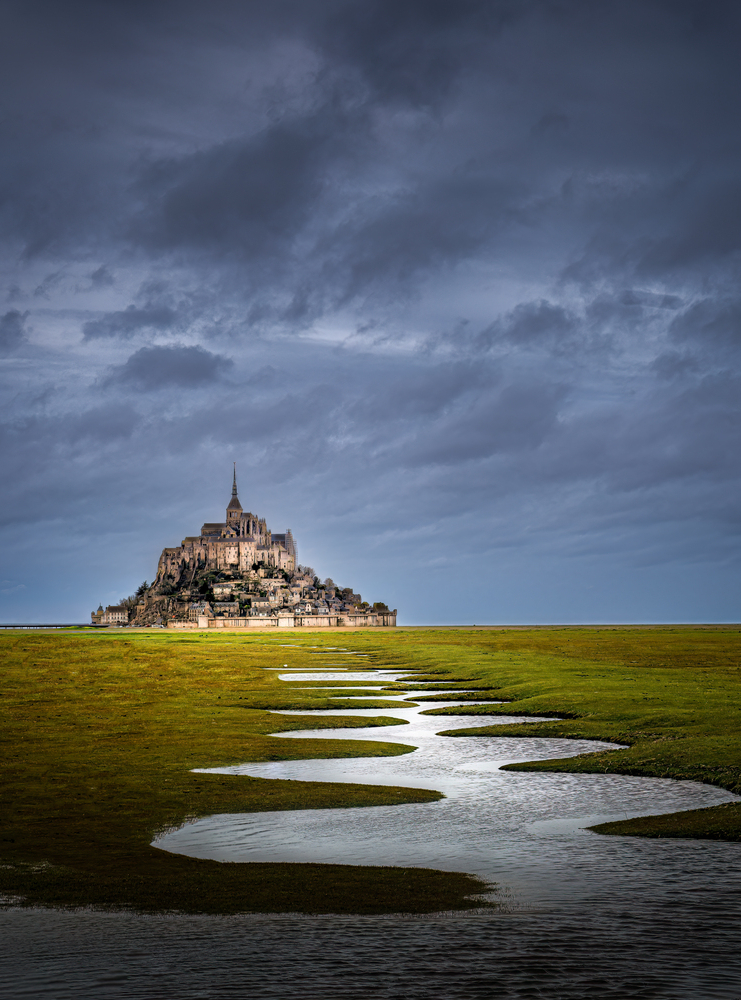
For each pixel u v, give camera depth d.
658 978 16.59
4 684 92.25
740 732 48.03
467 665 111.19
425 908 21.42
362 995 15.79
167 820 32.09
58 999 15.54
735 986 16.20
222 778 40.41
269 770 42.97
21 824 31.45
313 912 21.19
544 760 45.22
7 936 19.38
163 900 22.28
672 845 27.75
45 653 132.25
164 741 52.41
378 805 34.62
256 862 26.36
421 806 34.44
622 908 21.22
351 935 19.31
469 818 32.25
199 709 70.00
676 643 176.62
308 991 15.97
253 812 33.38
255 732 57.09
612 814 32.59
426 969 17.11
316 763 45.09
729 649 148.62
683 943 18.64
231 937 19.19
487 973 16.88
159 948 18.47
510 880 24.03
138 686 90.81
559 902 21.84
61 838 29.42
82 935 19.39
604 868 25.16
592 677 86.56
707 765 40.06
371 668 119.69
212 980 16.55
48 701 76.50
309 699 77.38
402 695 82.69
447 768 43.50
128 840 29.17
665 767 40.91
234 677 103.06
